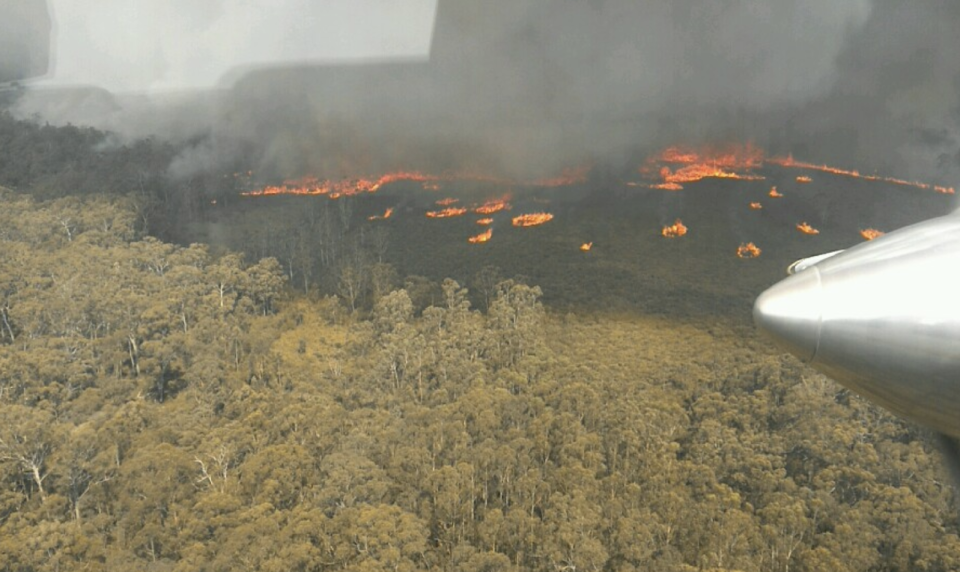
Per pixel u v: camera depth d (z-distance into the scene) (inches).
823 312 135.2
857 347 133.0
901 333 129.8
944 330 127.1
